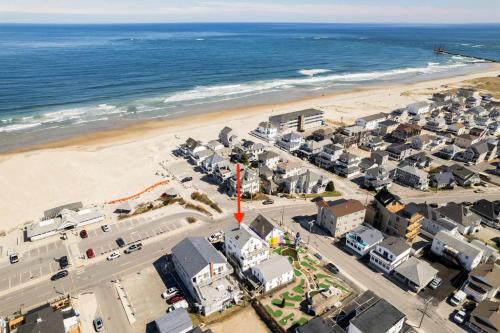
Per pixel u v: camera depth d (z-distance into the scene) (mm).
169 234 79812
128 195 98312
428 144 132125
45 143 132875
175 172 111938
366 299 58125
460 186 105188
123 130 148625
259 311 58281
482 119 156750
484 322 54688
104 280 65625
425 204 84938
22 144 131375
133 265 69625
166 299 60875
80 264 70000
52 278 65875
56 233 80438
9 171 107438
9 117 158125
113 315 57812
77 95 193375
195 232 80562
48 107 173000
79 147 129750
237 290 61312
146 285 64250
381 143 133125
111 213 89125
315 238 78312
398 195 98688
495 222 84438
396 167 109250
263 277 61406
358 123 155500
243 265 64938
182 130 148875
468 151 121375
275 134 141625
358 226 76375
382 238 73688
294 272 67188
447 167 111125
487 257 70125
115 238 78562
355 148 133875
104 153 124375
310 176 99188
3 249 75375
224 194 97938
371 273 67688
